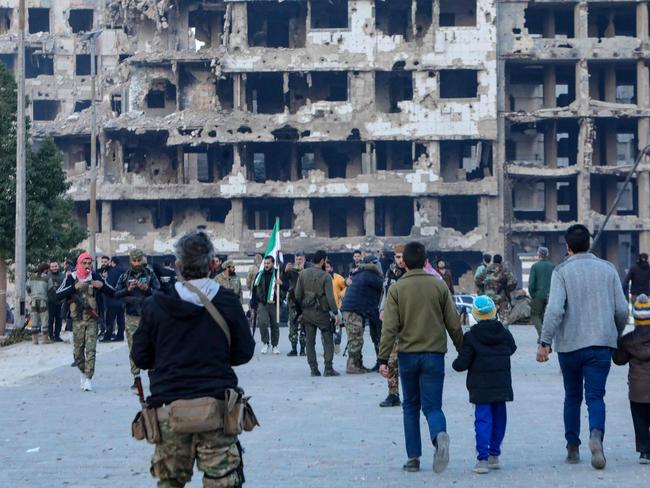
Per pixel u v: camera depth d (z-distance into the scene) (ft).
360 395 62.44
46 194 134.51
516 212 276.00
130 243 261.44
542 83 274.36
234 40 257.75
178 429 23.65
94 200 216.74
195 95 263.90
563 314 38.29
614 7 265.34
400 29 268.82
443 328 37.78
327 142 258.37
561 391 63.00
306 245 255.09
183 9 268.41
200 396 24.00
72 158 280.72
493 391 37.65
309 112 256.52
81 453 43.09
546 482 35.50
